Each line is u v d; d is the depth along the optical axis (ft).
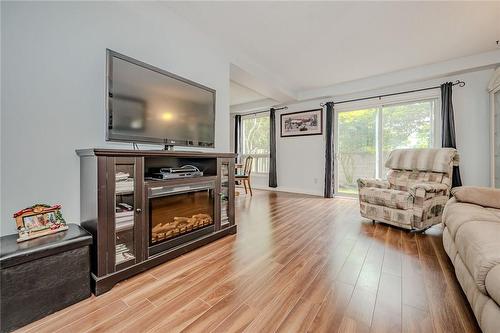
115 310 3.71
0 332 3.17
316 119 15.69
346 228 8.16
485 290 2.87
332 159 14.55
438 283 4.52
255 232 7.69
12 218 4.23
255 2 6.61
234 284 4.49
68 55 4.94
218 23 7.65
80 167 4.98
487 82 10.08
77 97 5.06
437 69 10.72
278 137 17.62
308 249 6.25
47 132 4.64
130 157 4.65
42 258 3.53
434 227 8.28
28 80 4.41
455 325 3.35
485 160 10.14
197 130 7.08
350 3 6.63
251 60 10.54
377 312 3.66
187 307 3.78
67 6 4.93
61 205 4.80
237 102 18.66
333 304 3.87
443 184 8.04
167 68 6.96
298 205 12.13
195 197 6.46
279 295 4.13
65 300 3.75
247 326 3.35
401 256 5.81
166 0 6.53
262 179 18.66
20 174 4.33
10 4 4.22
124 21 5.92
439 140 11.31
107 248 4.29
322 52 9.74
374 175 13.48
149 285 4.44
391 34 8.28
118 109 5.06
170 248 5.53
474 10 6.87
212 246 6.44
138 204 4.83
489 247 3.12
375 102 13.29
